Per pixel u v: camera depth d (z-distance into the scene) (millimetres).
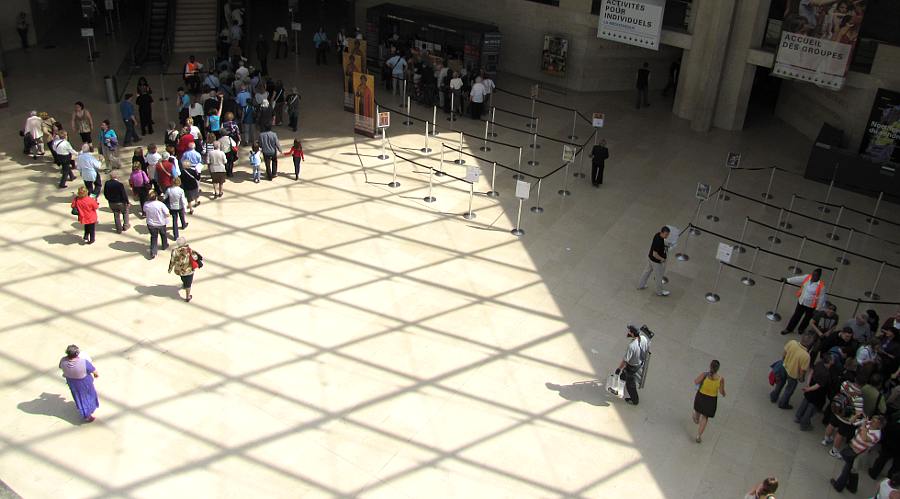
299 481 9617
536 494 9680
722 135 22844
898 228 17656
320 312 12977
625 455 10453
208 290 13391
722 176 19750
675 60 26562
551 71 26094
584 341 12750
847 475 9914
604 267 15023
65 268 13789
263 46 24875
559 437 10664
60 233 14961
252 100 19625
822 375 10609
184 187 15695
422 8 28656
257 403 10875
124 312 12672
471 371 11828
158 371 11383
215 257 14414
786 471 10398
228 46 25812
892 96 19031
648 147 21422
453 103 22359
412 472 9875
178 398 10883
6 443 9953
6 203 15961
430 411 10953
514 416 10984
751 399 11773
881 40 19828
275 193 17156
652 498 9766
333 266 14375
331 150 19703
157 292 13273
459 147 20359
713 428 11109
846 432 10273
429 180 18281
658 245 13656
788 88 24312
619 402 11445
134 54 25125
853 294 14766
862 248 16594
